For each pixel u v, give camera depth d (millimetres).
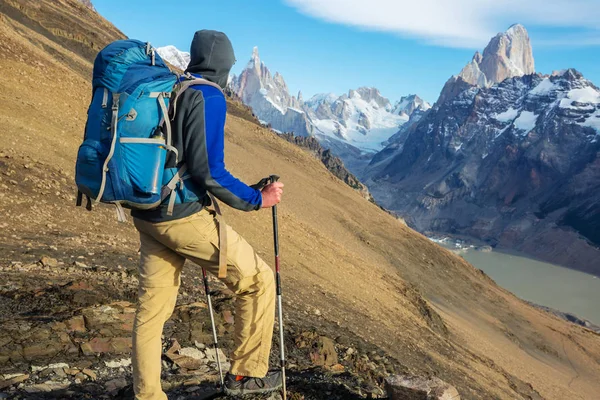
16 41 45031
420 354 23891
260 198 3547
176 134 3246
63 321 6199
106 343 5906
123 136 3119
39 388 4766
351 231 87938
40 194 16953
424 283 87625
